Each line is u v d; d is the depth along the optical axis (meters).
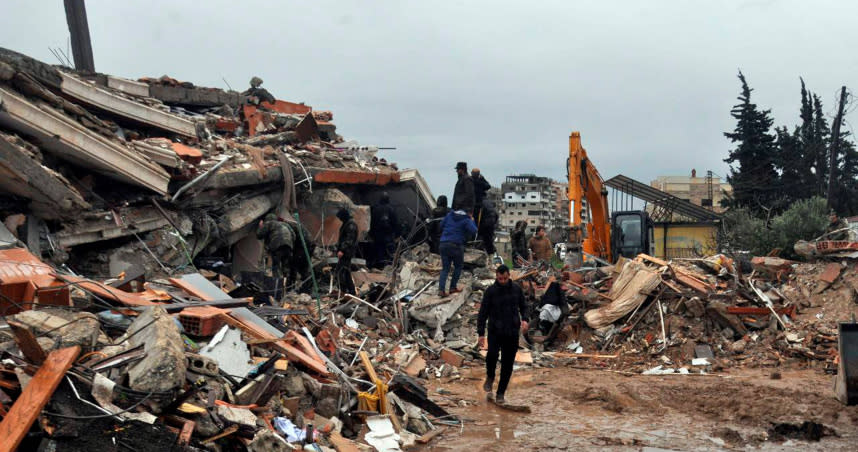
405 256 17.81
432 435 7.09
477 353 12.27
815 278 14.67
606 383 10.42
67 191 9.15
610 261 25.58
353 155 19.81
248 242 14.77
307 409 6.69
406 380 8.02
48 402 4.46
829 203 33.03
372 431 6.80
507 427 7.62
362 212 17.47
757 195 48.44
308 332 8.55
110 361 5.12
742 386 10.06
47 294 6.28
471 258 16.50
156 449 4.62
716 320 13.51
